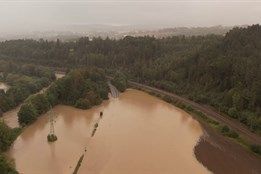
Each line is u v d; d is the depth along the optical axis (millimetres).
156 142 109625
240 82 137375
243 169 92750
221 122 129500
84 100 148125
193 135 117750
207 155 101188
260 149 102250
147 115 140750
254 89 126688
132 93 181500
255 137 114062
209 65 160625
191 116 141000
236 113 130125
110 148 103562
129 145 106312
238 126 124625
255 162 97438
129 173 88188
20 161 94000
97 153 99812
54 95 150625
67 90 155375
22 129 118562
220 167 93500
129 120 132625
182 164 94250
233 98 133125
